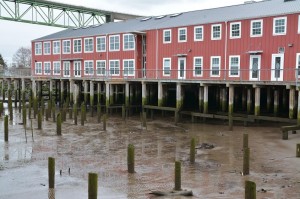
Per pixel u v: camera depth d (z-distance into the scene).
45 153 21.48
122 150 22.31
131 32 40.19
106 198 13.84
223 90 33.09
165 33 38.72
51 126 31.23
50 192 14.77
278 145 22.50
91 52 47.22
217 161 19.16
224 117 29.47
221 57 34.31
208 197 13.70
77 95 45.28
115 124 32.66
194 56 36.31
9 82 50.91
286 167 17.70
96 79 39.28
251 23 32.22
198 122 32.88
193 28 36.28
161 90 34.19
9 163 19.20
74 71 50.03
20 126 31.08
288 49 30.06
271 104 36.28
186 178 16.20
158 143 24.36
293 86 25.34
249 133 26.92
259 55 31.81
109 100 38.53
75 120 32.38
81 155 21.02
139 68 41.56
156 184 15.51
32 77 46.69
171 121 33.84
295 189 14.42
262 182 15.41
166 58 38.72
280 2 34.94
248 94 30.84
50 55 54.12
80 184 15.70
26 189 15.16
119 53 43.53
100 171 17.59
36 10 55.50
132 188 15.00
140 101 42.16
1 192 14.81
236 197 13.66
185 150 22.17
